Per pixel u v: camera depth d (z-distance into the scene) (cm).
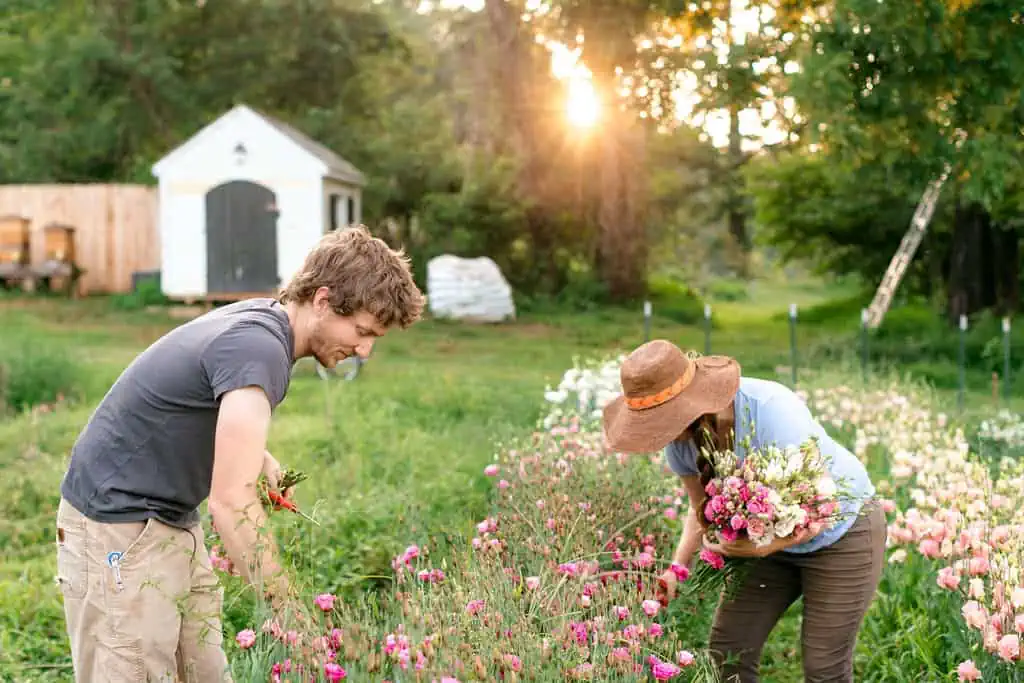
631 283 2728
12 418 959
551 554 416
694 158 3184
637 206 2814
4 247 2248
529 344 1825
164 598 290
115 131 2705
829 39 1318
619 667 322
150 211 2341
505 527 452
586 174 2769
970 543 417
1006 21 1341
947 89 1389
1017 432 705
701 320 2489
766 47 1404
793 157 2291
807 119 1366
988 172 1380
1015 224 2006
